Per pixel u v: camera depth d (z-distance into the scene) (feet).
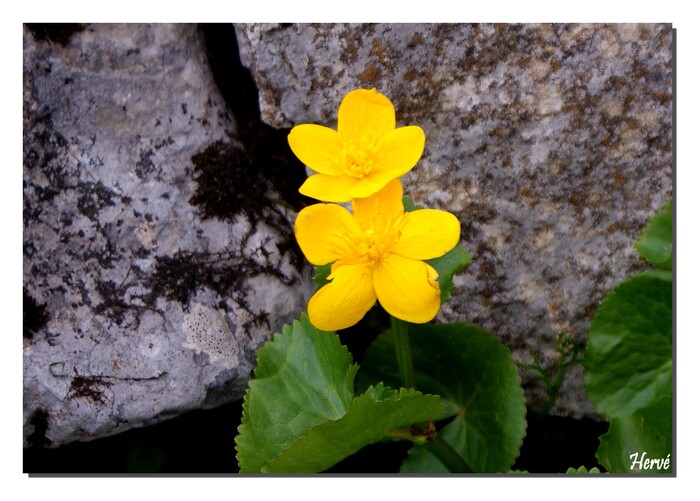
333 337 0.75
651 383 0.78
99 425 0.76
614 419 0.77
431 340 0.81
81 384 0.76
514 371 0.78
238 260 0.82
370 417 0.64
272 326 0.82
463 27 0.80
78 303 0.78
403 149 0.62
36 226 0.78
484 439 0.79
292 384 0.75
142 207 0.80
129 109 0.82
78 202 0.79
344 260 0.62
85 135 0.80
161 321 0.78
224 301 0.80
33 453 0.82
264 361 0.75
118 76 0.82
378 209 0.62
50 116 0.79
